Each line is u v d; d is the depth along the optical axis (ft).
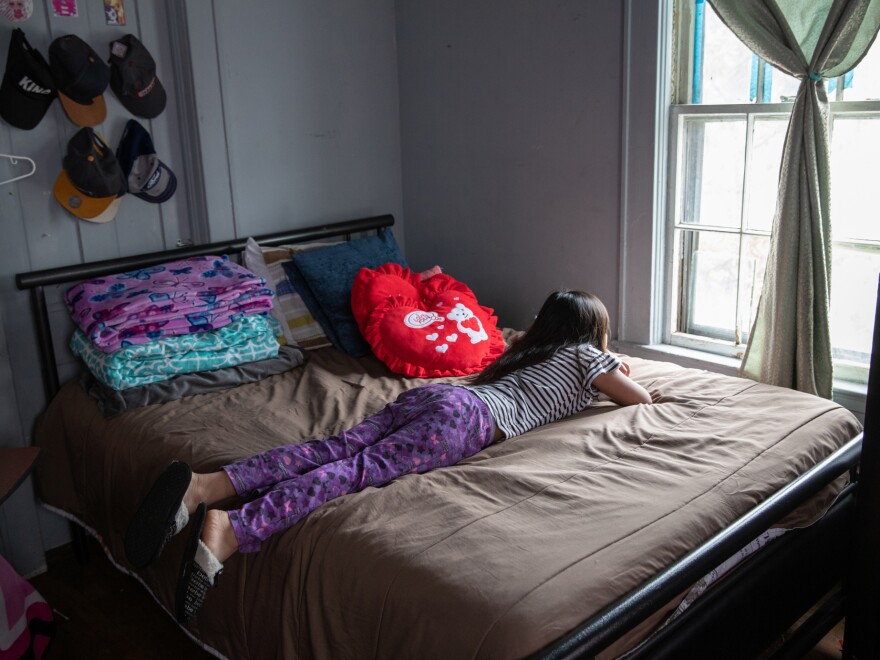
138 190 9.30
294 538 5.74
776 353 8.04
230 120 9.85
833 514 6.70
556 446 6.58
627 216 9.39
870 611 6.37
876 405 6.01
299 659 5.59
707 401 7.39
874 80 7.71
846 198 8.10
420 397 6.98
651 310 9.49
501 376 7.63
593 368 7.30
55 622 7.85
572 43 9.48
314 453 6.51
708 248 9.21
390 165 11.75
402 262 10.50
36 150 8.57
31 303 8.63
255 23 9.91
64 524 9.22
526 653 4.34
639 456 6.36
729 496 5.73
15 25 8.28
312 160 10.80
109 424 7.91
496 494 5.86
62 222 8.86
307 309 9.77
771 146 8.48
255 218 10.34
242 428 7.46
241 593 6.02
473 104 10.71
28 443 8.84
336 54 10.80
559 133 9.87
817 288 7.77
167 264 9.18
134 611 8.08
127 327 8.23
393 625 4.91
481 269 11.24
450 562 5.00
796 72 7.62
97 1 8.83
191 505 6.03
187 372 8.51
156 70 9.36
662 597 4.72
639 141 9.09
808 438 6.56
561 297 7.72
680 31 8.90
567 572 4.84
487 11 10.25
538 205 10.32
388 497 5.85
